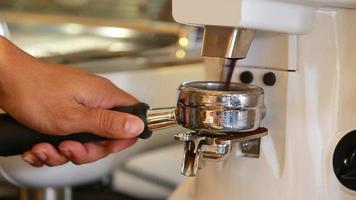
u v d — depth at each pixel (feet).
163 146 4.60
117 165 3.80
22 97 2.22
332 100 2.08
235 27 1.75
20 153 2.22
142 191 4.65
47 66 2.29
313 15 1.96
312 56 2.05
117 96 2.29
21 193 3.48
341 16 2.05
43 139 2.21
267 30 1.84
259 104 1.89
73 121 2.16
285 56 2.06
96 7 4.89
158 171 4.50
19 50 2.32
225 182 2.19
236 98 1.82
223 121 1.82
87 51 3.83
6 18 4.71
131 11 4.75
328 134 2.09
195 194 2.34
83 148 2.27
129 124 2.06
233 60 2.06
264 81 2.11
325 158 2.09
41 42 4.36
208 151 1.91
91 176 3.18
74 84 2.24
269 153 2.12
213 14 1.73
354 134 2.11
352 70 2.08
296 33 1.92
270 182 2.11
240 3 1.70
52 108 2.19
